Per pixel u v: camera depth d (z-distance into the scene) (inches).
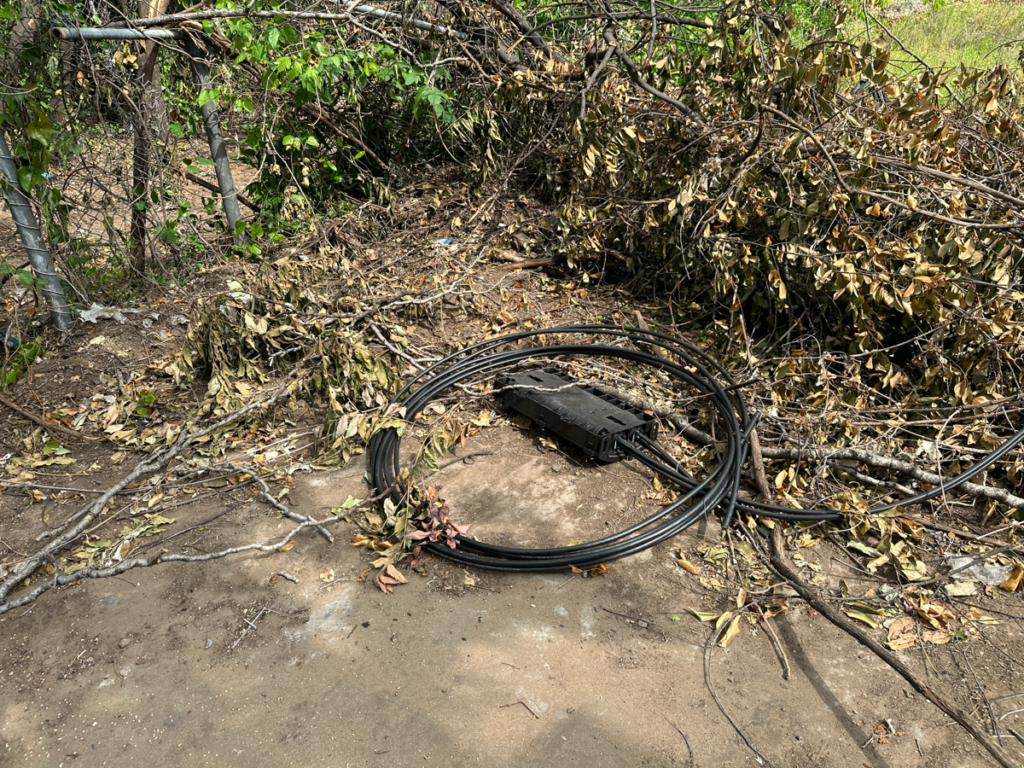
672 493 115.2
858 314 128.7
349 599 93.5
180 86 207.5
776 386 128.4
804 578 98.0
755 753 73.7
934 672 83.5
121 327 161.5
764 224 151.7
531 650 85.8
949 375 120.7
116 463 122.7
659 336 144.2
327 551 102.0
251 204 231.1
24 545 102.7
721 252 144.6
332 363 134.9
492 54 205.9
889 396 124.8
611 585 96.4
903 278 126.0
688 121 159.6
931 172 125.7
